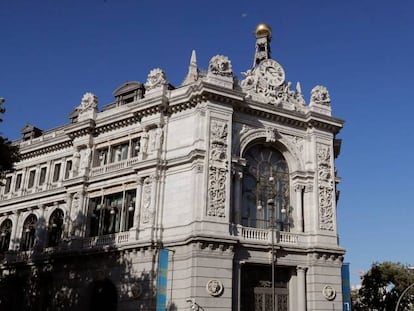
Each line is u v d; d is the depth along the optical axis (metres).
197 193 39.44
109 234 44.69
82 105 51.47
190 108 43.56
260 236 40.94
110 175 46.12
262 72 46.78
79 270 45.31
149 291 39.06
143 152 44.44
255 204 43.44
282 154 46.25
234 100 42.62
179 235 39.84
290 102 47.16
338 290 42.56
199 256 37.38
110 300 43.09
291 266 41.84
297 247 41.97
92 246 44.81
